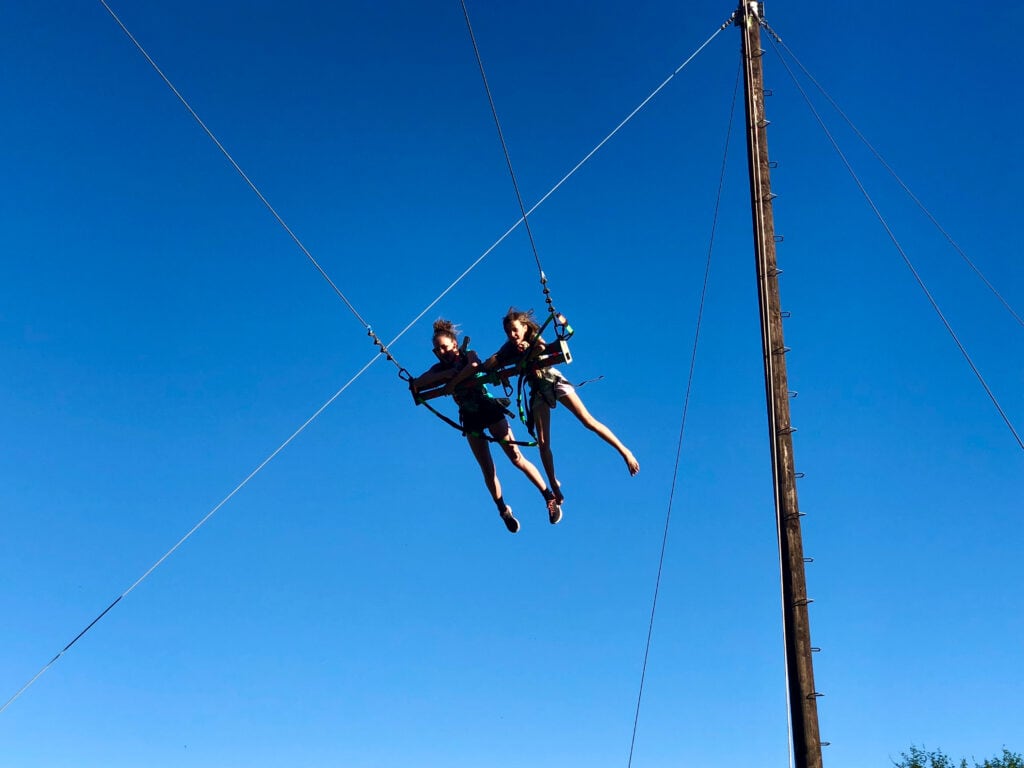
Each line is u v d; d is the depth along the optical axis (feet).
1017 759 74.18
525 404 32.22
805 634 36.29
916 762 75.92
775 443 38.40
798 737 35.45
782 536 37.47
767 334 39.78
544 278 31.12
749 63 43.42
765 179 41.96
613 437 32.30
